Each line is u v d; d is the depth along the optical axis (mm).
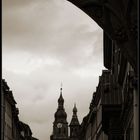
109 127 57469
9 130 111125
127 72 48125
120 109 54750
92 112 109625
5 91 96938
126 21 32125
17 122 132125
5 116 100750
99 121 95375
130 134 49000
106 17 32562
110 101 54969
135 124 39531
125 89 50438
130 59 32750
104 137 83938
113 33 32531
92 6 32469
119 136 57781
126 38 32469
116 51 61062
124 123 55188
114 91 55656
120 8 31953
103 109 55156
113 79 58500
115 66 62062
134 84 37906
